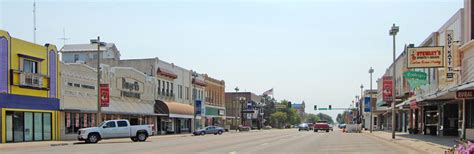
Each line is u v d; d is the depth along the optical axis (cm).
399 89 6303
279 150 2738
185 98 7406
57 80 4188
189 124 7494
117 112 4931
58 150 2755
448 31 3731
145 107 5847
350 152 2548
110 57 7356
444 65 3741
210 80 8625
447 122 4259
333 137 4944
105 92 4425
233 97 12788
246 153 2498
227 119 10388
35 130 3888
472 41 3216
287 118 15988
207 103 8419
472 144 1137
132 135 4044
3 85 3522
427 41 4688
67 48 7456
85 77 4616
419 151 2605
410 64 3800
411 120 5772
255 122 12888
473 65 3256
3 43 3525
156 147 3048
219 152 2575
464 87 2714
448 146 2730
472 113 3444
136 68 6284
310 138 4653
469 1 3441
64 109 4184
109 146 3195
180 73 7206
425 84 4391
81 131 3778
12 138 3619
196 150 2745
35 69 3931
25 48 3784
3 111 3497
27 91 3788
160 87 6431
